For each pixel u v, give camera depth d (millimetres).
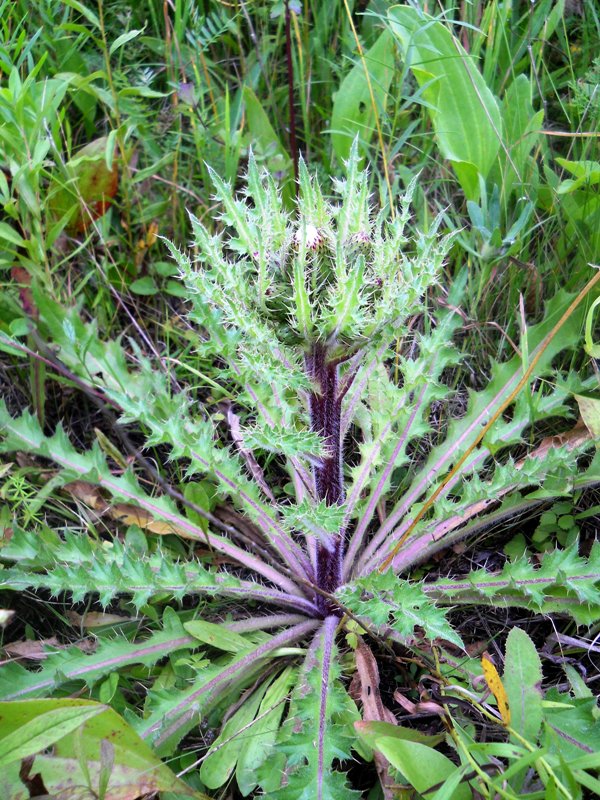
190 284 436
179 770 429
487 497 509
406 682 470
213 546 528
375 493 538
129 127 619
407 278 419
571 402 592
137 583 463
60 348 588
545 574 464
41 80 672
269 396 543
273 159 673
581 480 513
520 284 616
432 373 552
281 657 479
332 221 446
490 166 611
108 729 374
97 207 667
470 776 373
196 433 526
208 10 757
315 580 504
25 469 547
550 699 414
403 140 615
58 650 468
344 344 415
